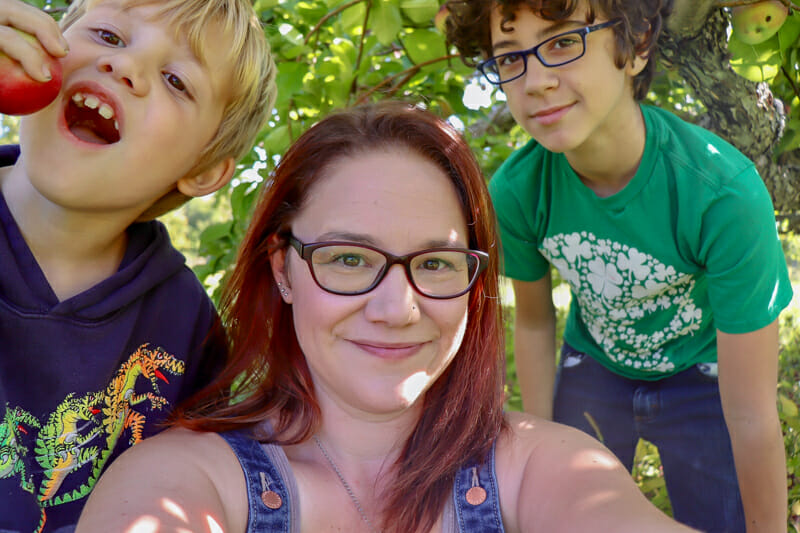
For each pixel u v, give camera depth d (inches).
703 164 34.4
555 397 45.3
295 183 23.2
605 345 41.5
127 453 22.4
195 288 31.2
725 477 38.7
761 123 38.8
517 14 32.4
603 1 31.5
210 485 21.4
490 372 24.4
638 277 36.9
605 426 42.7
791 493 41.3
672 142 35.1
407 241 21.9
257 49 29.7
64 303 26.4
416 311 21.6
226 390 26.3
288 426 23.9
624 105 34.2
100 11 26.3
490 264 24.4
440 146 23.0
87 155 25.0
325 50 45.4
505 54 33.4
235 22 28.4
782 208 41.1
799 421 41.7
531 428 24.5
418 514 22.5
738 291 34.2
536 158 38.5
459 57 40.0
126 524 18.2
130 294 27.7
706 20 35.4
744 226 33.5
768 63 35.7
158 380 29.4
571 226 38.1
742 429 35.8
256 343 25.5
